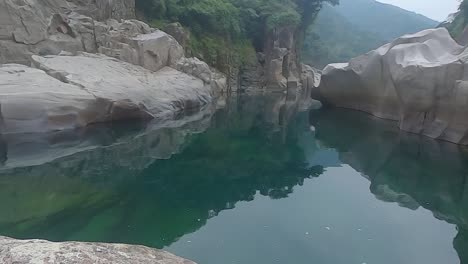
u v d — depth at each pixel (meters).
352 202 7.90
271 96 32.59
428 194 8.40
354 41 88.75
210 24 32.19
